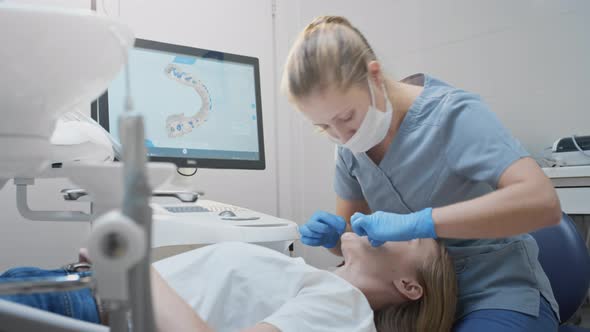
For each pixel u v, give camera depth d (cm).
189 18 204
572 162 170
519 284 110
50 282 40
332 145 243
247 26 225
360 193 146
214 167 160
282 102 237
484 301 109
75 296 80
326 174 244
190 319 72
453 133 110
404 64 227
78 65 52
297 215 241
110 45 54
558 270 119
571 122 189
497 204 92
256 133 171
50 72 50
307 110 106
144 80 151
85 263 86
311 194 246
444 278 107
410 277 109
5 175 59
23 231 160
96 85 58
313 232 133
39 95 52
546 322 105
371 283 111
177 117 156
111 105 144
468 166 105
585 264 118
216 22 213
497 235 94
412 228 100
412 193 121
